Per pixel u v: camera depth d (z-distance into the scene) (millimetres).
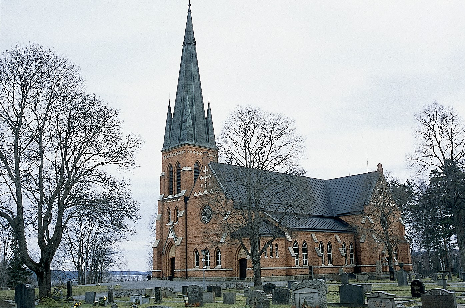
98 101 46938
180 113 88062
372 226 82875
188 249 77688
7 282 72500
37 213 43375
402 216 87125
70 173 44188
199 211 76750
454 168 68625
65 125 44844
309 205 66625
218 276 71125
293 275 72188
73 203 44094
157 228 85688
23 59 43344
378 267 75125
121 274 123812
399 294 43312
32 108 43469
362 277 70250
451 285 54000
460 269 71812
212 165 76750
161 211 86062
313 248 77000
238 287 59188
